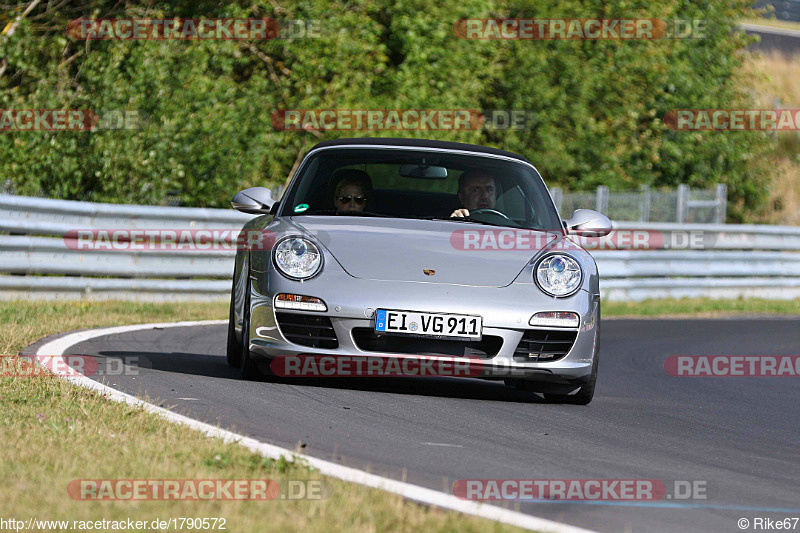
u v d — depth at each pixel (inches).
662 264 2219.5
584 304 793.6
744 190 3440.0
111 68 1993.1
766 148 3496.6
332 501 440.5
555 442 659.4
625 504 503.5
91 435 550.0
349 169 897.5
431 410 743.1
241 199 908.0
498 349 768.3
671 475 583.5
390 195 903.7
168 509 417.1
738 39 3422.7
